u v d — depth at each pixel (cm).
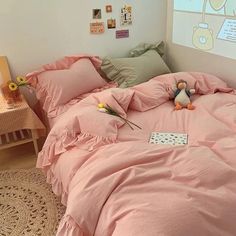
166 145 152
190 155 137
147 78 254
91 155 156
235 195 117
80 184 134
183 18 266
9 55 237
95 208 121
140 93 212
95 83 241
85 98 211
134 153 143
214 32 237
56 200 191
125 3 264
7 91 218
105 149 152
